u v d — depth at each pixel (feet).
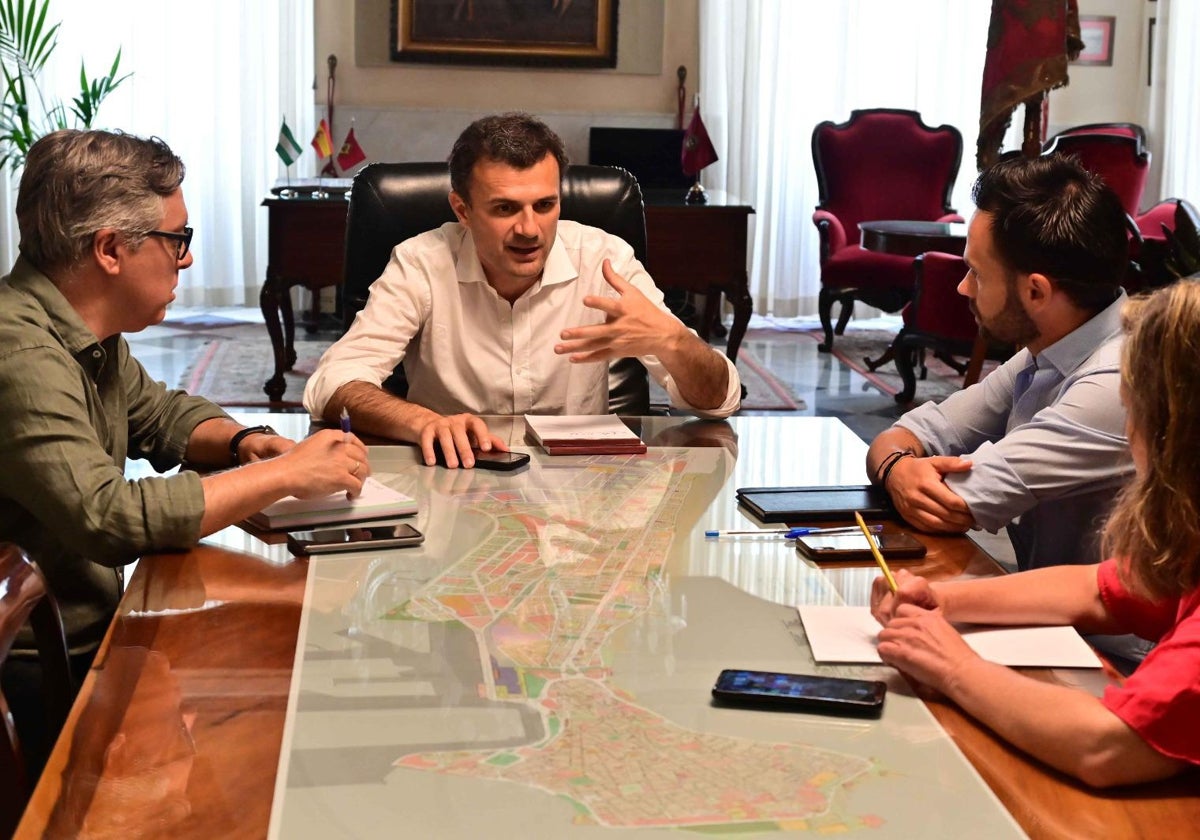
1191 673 3.18
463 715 3.43
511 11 23.57
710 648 3.92
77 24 22.24
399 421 6.56
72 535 4.91
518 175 7.04
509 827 2.86
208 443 6.36
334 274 16.46
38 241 5.32
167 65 22.61
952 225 19.12
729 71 23.81
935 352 17.47
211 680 3.69
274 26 22.86
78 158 5.27
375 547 4.88
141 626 4.10
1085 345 5.72
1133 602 4.22
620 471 6.10
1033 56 11.47
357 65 23.57
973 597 4.25
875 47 24.02
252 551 4.89
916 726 3.43
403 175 8.52
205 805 3.00
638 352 6.80
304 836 2.83
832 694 3.51
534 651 3.87
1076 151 20.21
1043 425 5.49
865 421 16.72
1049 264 5.58
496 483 5.82
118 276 5.40
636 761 3.18
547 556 4.80
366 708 3.47
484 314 7.70
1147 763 3.20
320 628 4.07
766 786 3.07
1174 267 13.97
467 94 23.95
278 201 16.12
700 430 7.02
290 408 16.63
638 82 24.14
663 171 23.25
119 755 3.24
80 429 5.02
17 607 3.80
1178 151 24.29
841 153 22.22
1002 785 3.22
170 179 5.48
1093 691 3.73
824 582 4.59
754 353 21.34
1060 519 5.78
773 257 24.73
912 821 2.93
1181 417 3.29
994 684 3.47
